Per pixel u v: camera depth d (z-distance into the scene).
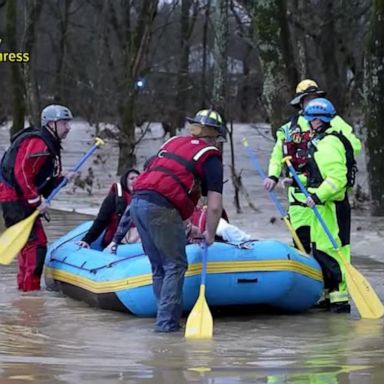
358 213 23.62
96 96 48.41
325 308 11.26
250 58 55.97
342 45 39.69
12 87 36.25
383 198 22.67
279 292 10.32
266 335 9.37
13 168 11.87
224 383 7.13
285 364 7.86
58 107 12.07
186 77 48.03
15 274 13.52
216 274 10.06
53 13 52.78
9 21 35.69
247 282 10.18
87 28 55.22
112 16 44.28
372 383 7.12
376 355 8.26
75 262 11.66
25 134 12.03
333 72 39.38
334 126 11.15
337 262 10.91
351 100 38.94
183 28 50.34
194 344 8.84
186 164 9.49
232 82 51.31
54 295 11.85
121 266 10.76
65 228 19.41
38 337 9.16
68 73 55.97
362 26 42.94
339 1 40.12
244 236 10.85
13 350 8.48
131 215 9.72
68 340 9.01
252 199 27.41
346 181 10.75
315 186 11.05
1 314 10.50
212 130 9.84
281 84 22.38
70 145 47.84
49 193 12.36
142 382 7.16
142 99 49.91
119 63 48.56
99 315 10.46
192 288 10.02
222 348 8.63
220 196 9.51
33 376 7.36
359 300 10.58
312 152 11.05
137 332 9.47
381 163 22.59
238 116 58.56
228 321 10.30
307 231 11.31
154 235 9.48
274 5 22.39
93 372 7.52
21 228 11.83
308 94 11.55
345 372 7.51
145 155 43.53
